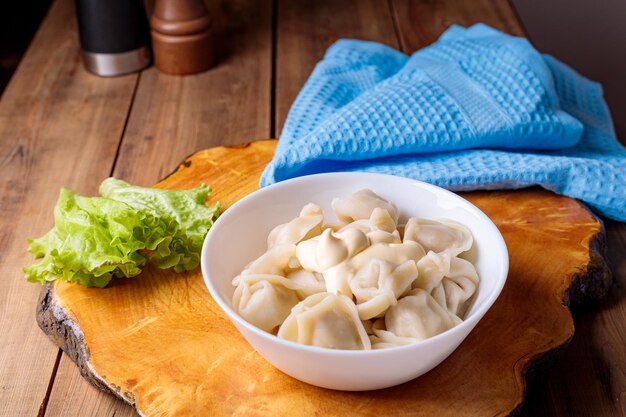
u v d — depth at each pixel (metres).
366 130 0.69
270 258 0.55
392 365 0.47
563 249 0.62
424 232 0.56
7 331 0.60
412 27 1.04
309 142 0.68
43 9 1.56
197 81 0.94
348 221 0.59
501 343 0.54
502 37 0.82
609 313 0.61
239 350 0.54
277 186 0.59
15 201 0.74
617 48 1.38
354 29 1.04
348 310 0.51
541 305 0.57
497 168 0.68
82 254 0.58
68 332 0.56
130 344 0.55
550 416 0.53
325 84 0.80
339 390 0.51
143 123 0.86
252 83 0.93
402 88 0.72
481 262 0.55
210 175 0.71
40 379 0.56
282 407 0.50
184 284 0.60
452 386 0.51
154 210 0.62
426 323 0.50
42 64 0.98
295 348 0.46
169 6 0.93
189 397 0.51
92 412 0.53
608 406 0.54
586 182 0.67
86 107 0.89
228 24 1.06
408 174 0.67
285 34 1.04
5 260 0.67
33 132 0.85
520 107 0.71
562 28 1.42
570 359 0.57
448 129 0.70
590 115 0.81
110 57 0.94
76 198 0.61
